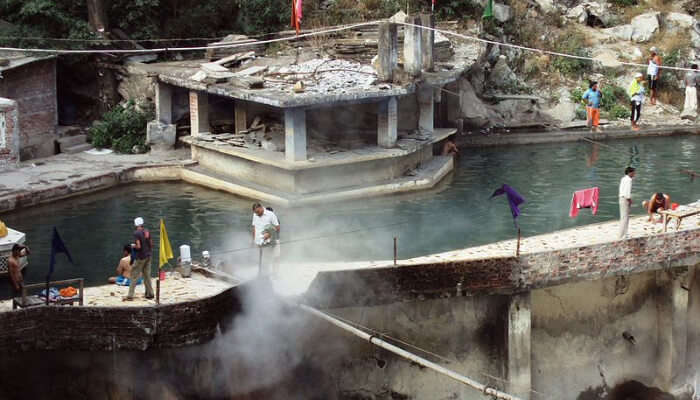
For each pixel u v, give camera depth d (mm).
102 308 16750
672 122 36562
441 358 20141
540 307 21625
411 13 36312
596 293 22203
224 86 29234
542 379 21953
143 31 35281
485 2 38188
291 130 27500
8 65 30375
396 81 29609
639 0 42938
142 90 33406
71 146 32344
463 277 19344
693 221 24078
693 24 41594
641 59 39500
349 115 30938
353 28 34906
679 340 22828
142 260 18125
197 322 17094
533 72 38406
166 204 27875
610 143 34500
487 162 32375
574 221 25812
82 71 34406
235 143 29766
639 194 28109
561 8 42094
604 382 22719
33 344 16719
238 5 36594
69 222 26141
